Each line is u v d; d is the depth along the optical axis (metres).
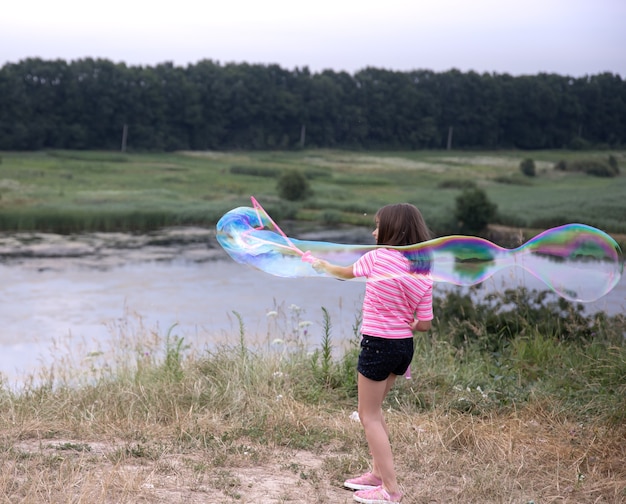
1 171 61.22
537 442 4.77
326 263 3.67
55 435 4.66
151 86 88.69
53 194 49.31
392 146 95.50
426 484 3.98
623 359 6.20
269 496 3.71
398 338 3.56
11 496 3.45
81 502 3.40
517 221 37.03
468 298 8.06
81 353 9.88
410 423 5.01
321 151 92.69
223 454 4.26
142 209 41.84
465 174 69.81
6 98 81.38
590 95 93.75
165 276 20.17
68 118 85.06
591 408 5.41
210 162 79.75
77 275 20.16
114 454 4.18
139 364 6.62
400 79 96.62
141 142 87.69
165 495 3.63
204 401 5.42
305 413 5.14
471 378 6.12
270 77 95.88
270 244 3.81
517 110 94.69
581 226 4.18
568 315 7.74
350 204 47.81
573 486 4.06
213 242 29.56
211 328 12.71
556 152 90.00
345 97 95.94
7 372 9.39
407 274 3.54
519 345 7.03
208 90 93.31
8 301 16.03
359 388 3.67
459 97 96.00
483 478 4.02
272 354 6.77
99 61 87.25
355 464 4.23
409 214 3.66
